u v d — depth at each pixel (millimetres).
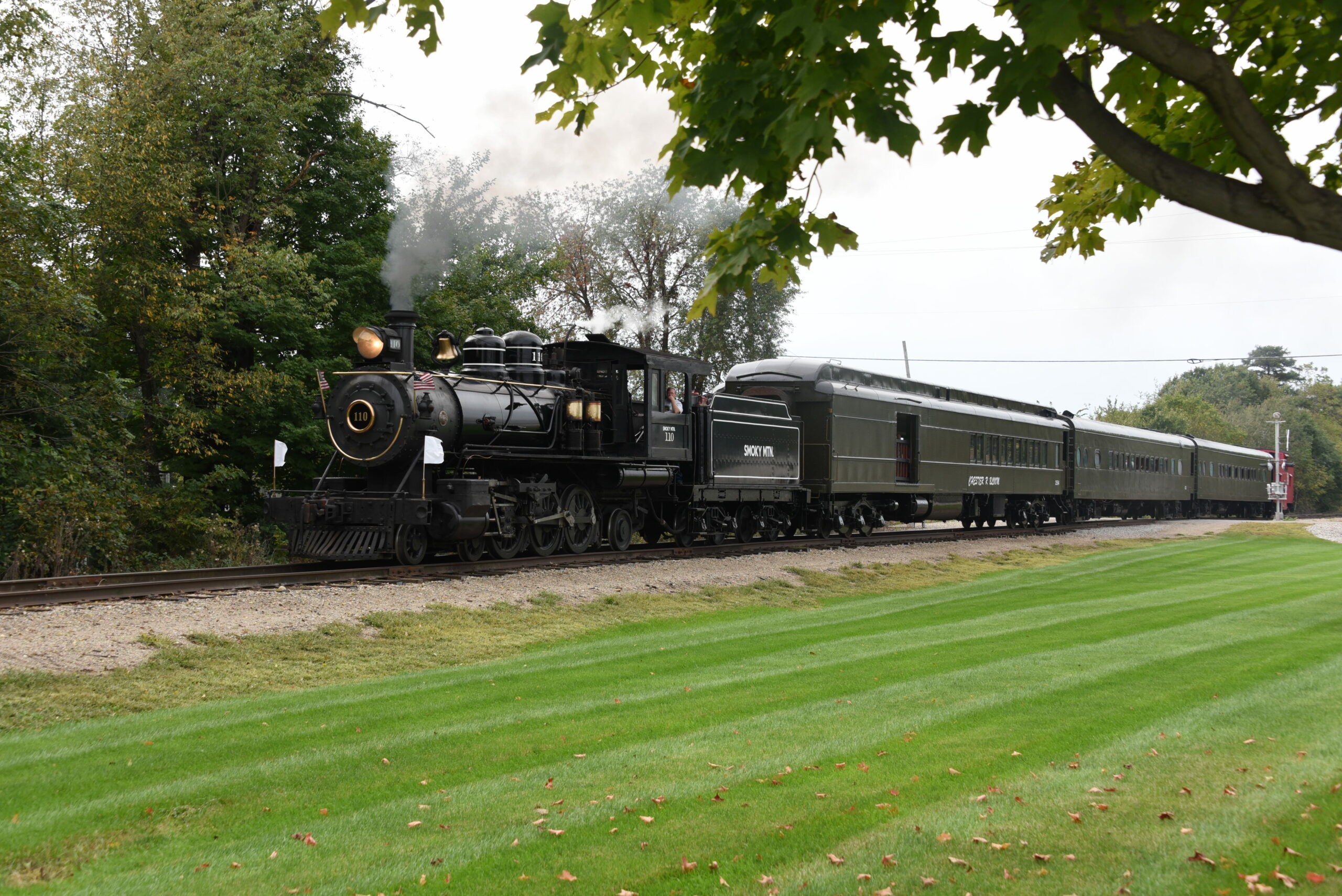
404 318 14594
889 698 7750
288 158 23516
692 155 4051
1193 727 6734
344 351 24875
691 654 9898
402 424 14102
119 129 19188
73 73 19953
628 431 17594
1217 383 111188
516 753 6305
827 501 23016
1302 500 84875
